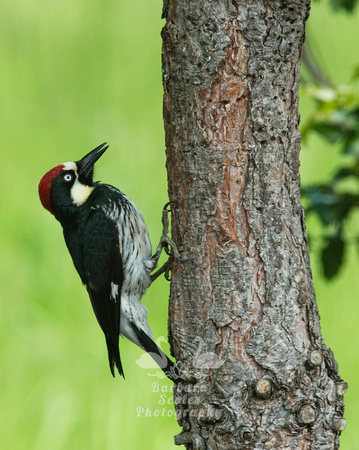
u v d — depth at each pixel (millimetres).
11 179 19156
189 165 8922
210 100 8734
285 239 8859
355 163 10984
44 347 15508
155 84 21438
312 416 8664
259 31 8609
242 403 8688
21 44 22812
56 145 19859
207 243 8914
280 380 8680
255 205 8797
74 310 16438
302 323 8828
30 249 17625
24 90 21344
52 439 13938
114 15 23641
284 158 8867
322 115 10781
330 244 11062
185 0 8664
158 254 10984
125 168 18438
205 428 8852
